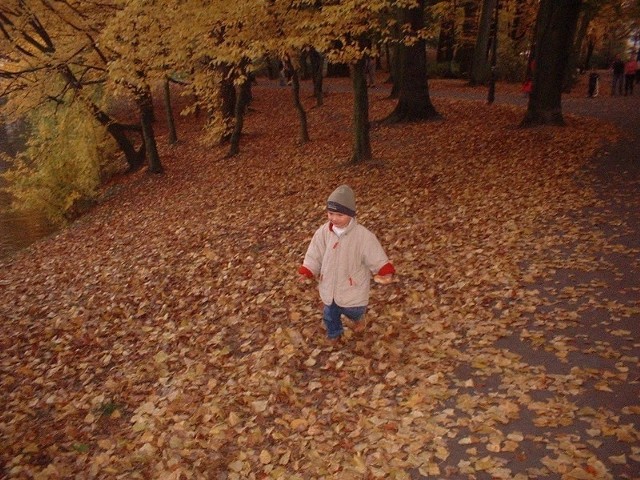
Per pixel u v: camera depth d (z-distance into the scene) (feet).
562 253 24.62
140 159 70.38
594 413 13.71
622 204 29.99
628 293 20.16
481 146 48.03
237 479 13.61
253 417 15.81
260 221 36.88
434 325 19.40
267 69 141.08
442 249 26.89
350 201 16.39
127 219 48.70
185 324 23.20
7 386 21.48
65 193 59.26
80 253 40.86
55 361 22.89
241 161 61.77
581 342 17.29
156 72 43.50
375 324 19.86
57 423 18.01
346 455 13.64
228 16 35.24
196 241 35.01
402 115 63.00
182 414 16.83
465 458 12.89
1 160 93.40
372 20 38.63
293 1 36.55
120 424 17.31
